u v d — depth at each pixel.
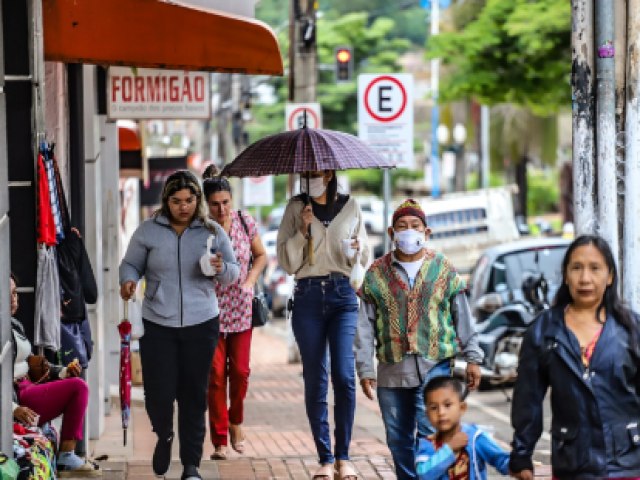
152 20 26.89
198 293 21.25
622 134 20.31
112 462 24.98
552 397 14.02
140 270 21.30
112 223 35.88
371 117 36.66
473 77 66.19
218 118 128.12
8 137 21.05
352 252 21.84
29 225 21.23
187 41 27.55
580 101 20.09
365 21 125.50
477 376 19.03
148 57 27.44
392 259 19.20
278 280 89.75
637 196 20.19
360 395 37.12
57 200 21.88
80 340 23.02
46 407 21.73
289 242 22.06
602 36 19.91
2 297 16.42
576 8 20.08
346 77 68.62
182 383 21.48
